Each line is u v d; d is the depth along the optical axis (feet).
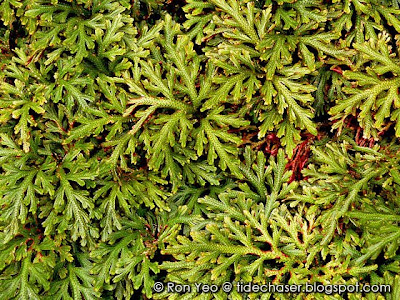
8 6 1.20
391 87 1.18
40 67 1.21
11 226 1.16
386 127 1.20
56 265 1.21
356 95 1.17
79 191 1.18
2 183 1.17
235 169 1.18
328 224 1.17
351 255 1.17
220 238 1.17
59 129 1.21
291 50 1.19
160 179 1.21
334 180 1.19
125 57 1.21
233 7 1.20
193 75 1.20
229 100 1.21
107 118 1.19
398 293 1.13
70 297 1.19
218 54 1.21
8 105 1.19
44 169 1.19
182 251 1.16
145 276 1.17
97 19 1.21
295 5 1.21
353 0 1.20
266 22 1.20
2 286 1.17
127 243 1.21
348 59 1.21
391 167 1.19
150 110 1.18
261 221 1.17
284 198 1.21
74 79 1.19
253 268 1.15
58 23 1.20
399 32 1.20
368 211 1.17
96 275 1.21
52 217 1.18
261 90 1.18
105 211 1.20
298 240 1.17
